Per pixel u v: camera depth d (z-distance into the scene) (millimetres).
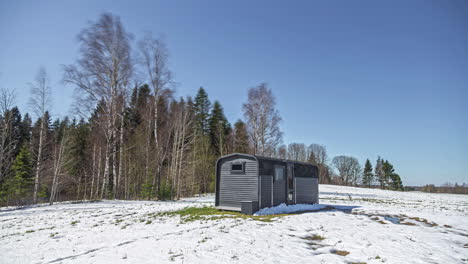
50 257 6855
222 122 42688
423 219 12359
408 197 32906
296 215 12062
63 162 20828
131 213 13508
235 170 13695
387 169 68812
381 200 26047
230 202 13672
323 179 65875
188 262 5922
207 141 36562
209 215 12188
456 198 34031
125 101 21625
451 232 9828
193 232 8719
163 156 23906
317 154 68812
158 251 6828
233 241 7602
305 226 9773
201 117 41250
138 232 9289
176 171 27797
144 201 19688
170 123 26422
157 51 22594
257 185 12953
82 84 19516
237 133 38531
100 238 8648
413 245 7543
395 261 6176
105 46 20266
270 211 13078
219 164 14391
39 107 20031
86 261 6332
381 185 71812
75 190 30141
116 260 6293
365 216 12742
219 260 6047
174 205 16438
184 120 27250
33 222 11797
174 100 24188
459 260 6340
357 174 71250
